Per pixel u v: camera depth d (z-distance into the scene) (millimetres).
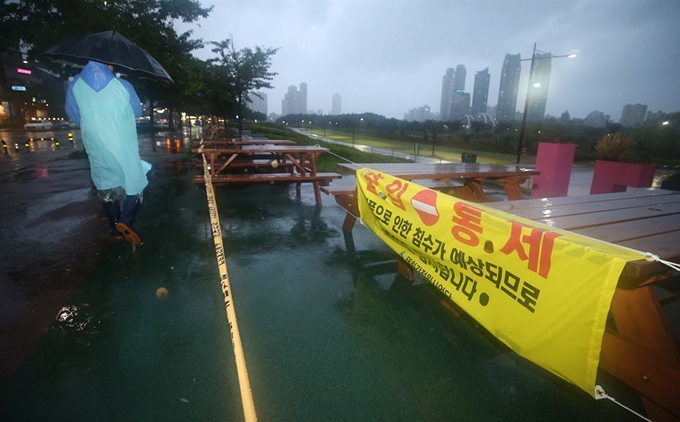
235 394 2029
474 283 2031
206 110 33531
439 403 2010
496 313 1867
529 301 1674
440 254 2275
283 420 1865
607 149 7000
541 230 1618
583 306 1428
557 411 1979
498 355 2434
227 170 8969
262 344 2473
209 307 2898
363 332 2650
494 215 1896
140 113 4059
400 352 2438
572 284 1471
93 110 3635
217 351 2379
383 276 3588
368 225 3291
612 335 1746
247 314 2834
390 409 1958
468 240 2039
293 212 5910
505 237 1787
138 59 4035
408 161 14617
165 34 12414
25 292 3045
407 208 2596
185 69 13781
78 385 2051
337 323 2754
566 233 1699
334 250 4246
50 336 2469
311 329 2666
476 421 1897
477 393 2092
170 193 7094
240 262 3820
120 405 1924
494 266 1872
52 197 6410
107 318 2701
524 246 1682
